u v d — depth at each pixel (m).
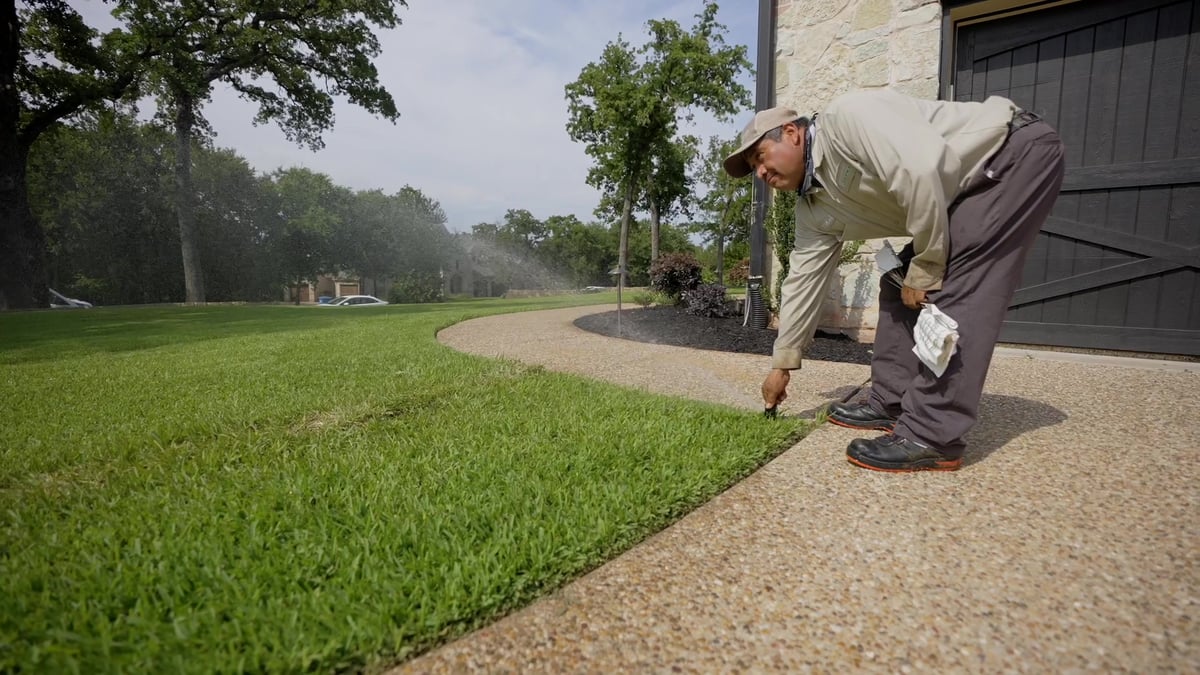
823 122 1.75
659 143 23.73
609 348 4.64
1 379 3.61
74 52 18.88
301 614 1.01
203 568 1.17
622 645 0.96
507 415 2.35
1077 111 3.88
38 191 32.47
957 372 1.62
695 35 22.73
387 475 1.68
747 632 0.99
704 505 1.52
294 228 46.06
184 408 2.68
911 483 1.62
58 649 0.91
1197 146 3.51
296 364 3.89
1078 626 0.97
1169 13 3.54
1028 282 4.10
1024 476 1.64
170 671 0.89
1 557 1.26
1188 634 0.94
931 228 1.50
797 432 2.16
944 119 1.57
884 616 1.02
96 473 1.82
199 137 27.61
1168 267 3.61
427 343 4.86
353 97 25.70
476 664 0.93
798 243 2.12
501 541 1.25
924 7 4.46
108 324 10.13
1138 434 1.98
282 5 22.08
